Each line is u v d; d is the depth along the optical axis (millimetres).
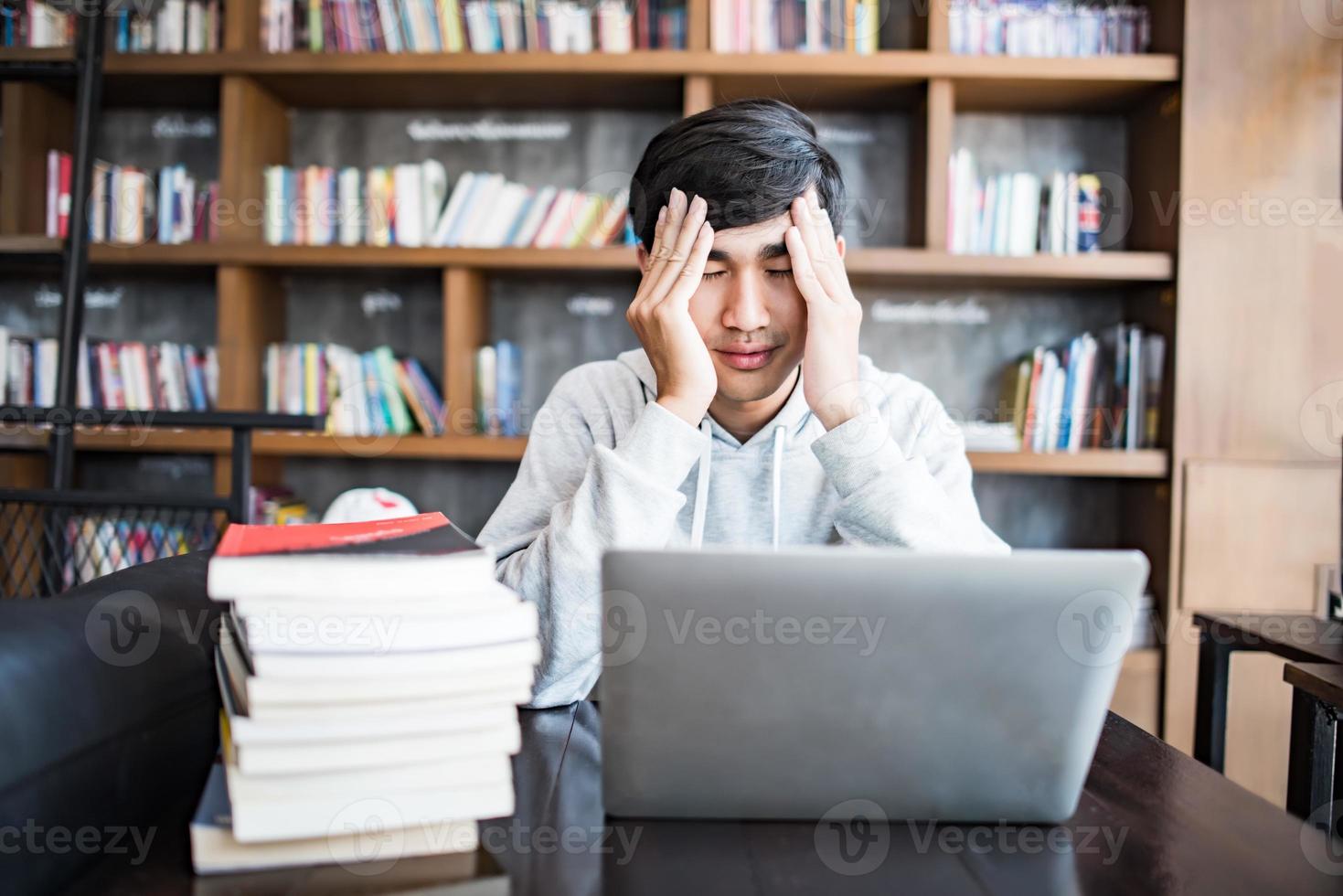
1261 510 2172
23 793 458
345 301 2555
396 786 524
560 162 2525
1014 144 2496
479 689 534
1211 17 2145
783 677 553
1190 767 711
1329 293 2170
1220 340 2176
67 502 1479
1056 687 558
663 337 956
